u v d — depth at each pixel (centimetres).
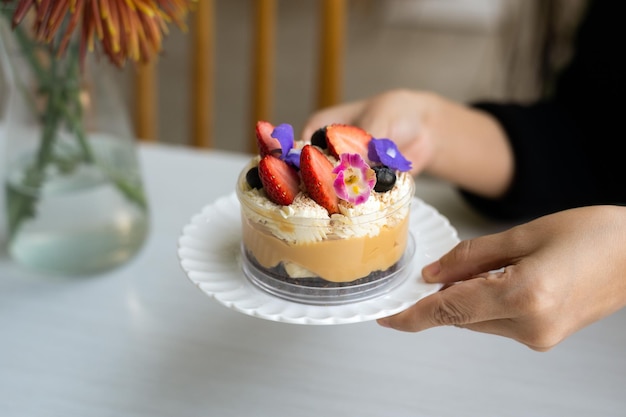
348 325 58
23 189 58
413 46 201
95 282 62
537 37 85
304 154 45
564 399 52
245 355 55
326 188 46
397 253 49
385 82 183
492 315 46
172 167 77
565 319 46
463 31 207
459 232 68
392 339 57
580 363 54
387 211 47
